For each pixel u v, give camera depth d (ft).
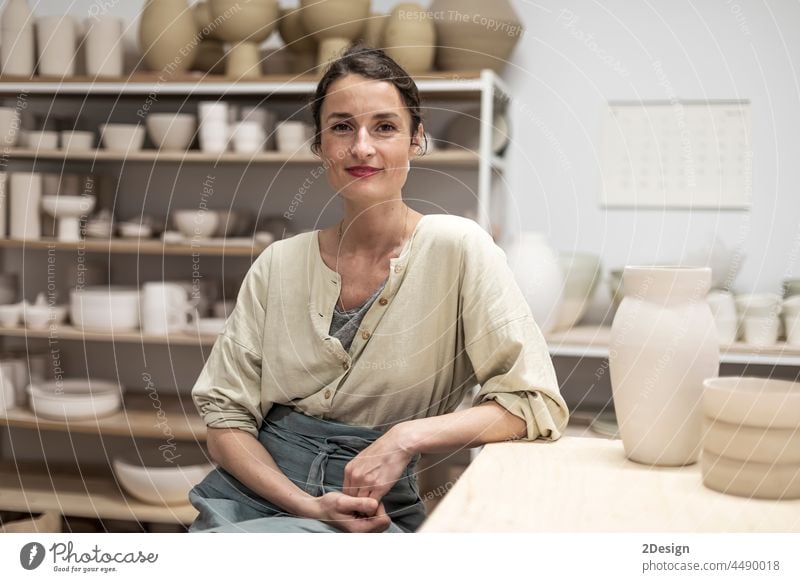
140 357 6.19
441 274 3.00
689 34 4.74
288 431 3.05
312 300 3.06
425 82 4.73
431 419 2.77
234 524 2.66
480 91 4.80
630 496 2.11
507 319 2.88
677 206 4.84
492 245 3.05
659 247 4.89
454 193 5.03
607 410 4.51
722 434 2.11
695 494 2.11
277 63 6.09
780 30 4.63
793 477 2.06
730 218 4.78
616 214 4.99
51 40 5.86
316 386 3.04
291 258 3.19
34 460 6.24
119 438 6.22
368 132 2.88
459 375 3.15
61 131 6.40
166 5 5.50
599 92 4.93
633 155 4.91
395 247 3.07
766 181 4.73
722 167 4.77
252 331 3.18
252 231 5.76
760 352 4.30
